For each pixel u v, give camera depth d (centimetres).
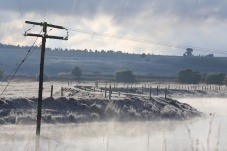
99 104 8138
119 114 7950
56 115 7088
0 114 6481
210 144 4816
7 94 9219
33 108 7112
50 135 5259
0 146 4009
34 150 3878
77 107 7675
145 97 9944
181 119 8656
